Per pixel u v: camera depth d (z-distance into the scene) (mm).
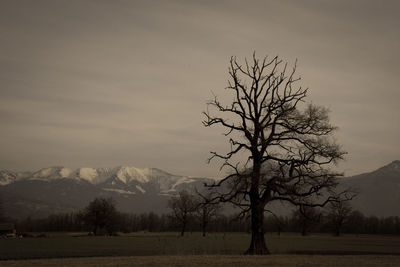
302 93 39375
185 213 122250
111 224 145000
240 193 36938
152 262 30828
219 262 30266
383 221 186500
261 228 38312
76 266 28688
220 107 40125
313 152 37656
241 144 38875
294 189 36969
